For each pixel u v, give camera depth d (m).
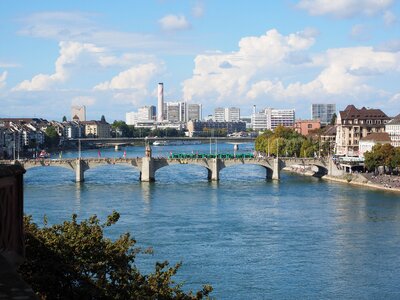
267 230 157.38
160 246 136.38
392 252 133.50
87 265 59.22
